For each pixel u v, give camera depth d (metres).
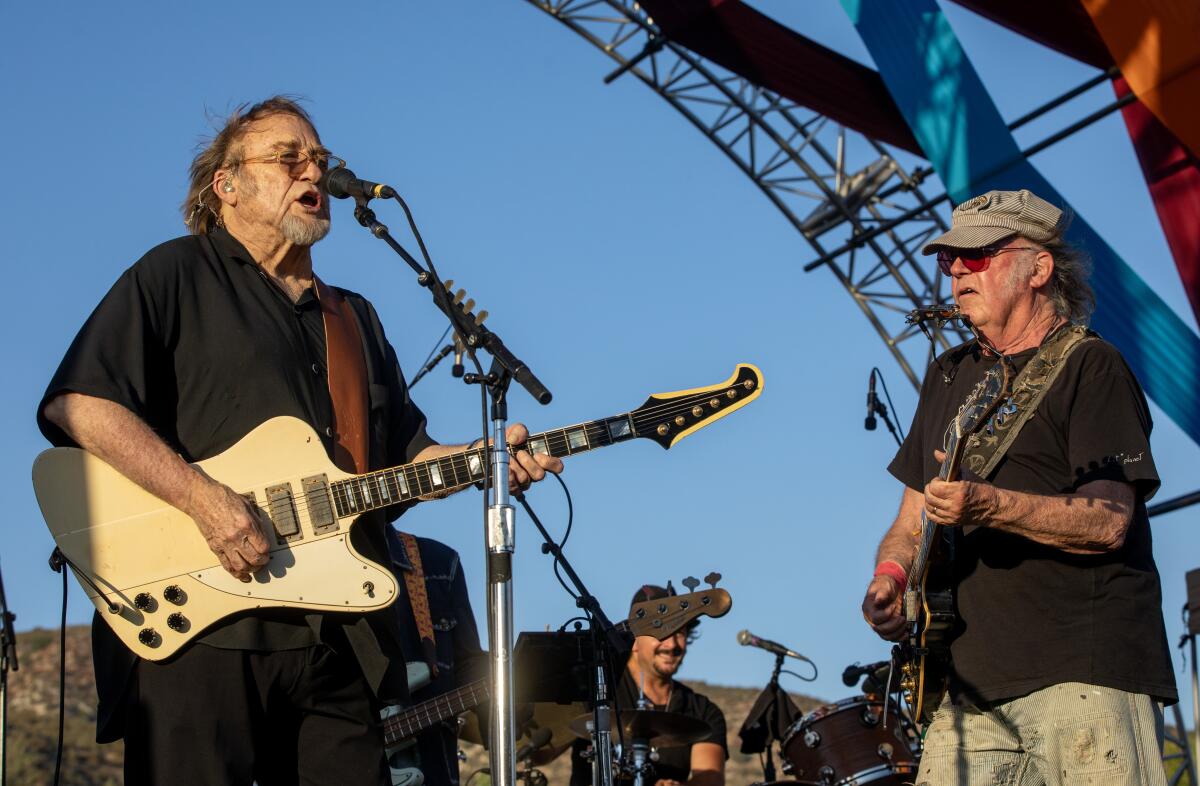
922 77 10.35
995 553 3.54
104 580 3.61
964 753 3.58
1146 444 3.45
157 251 3.87
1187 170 10.20
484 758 11.58
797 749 6.75
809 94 12.38
